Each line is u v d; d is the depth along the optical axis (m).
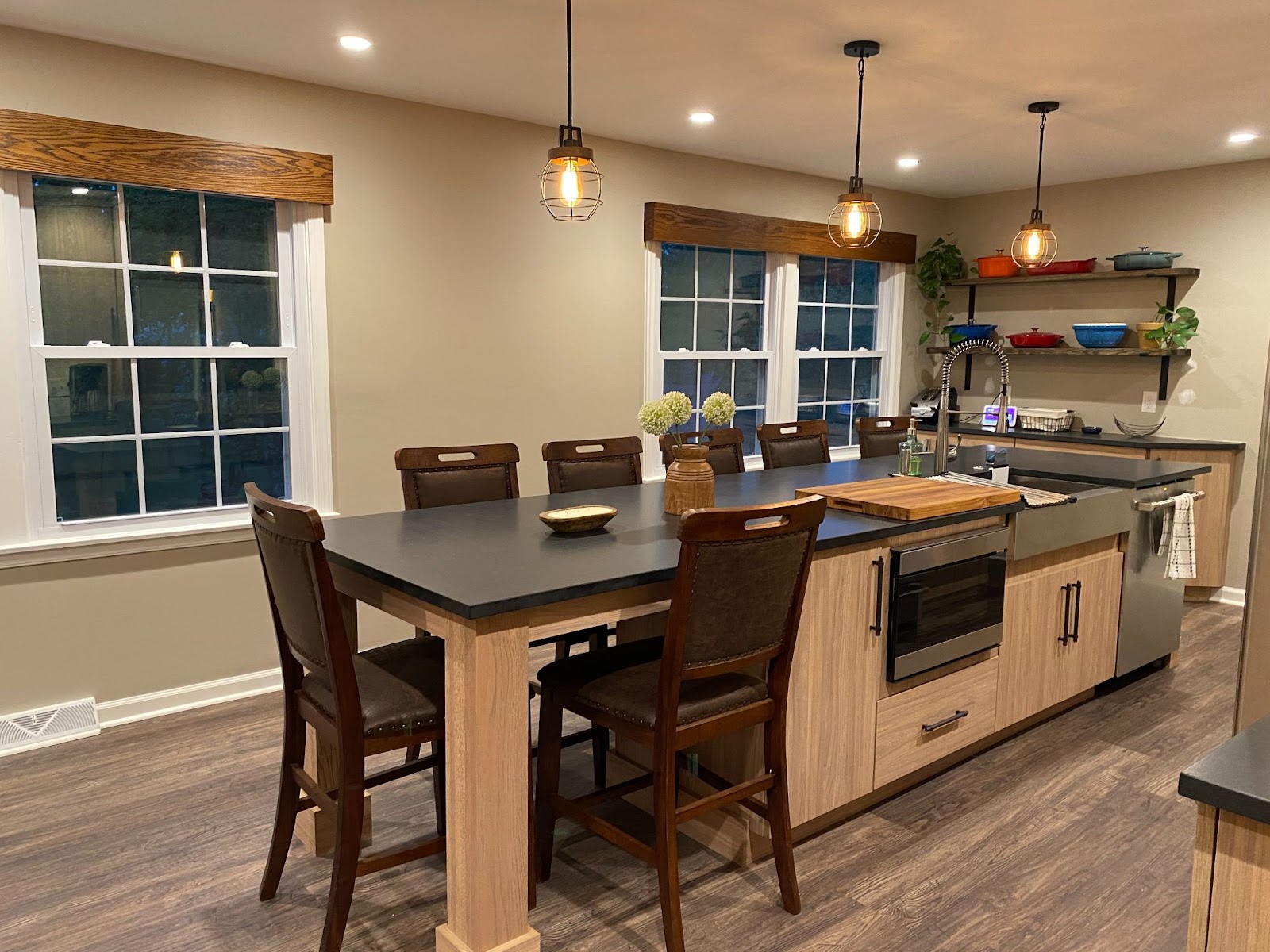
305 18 2.94
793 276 5.67
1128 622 3.73
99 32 3.07
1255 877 0.90
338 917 1.97
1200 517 5.13
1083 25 2.97
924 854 2.53
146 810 2.74
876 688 2.67
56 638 3.30
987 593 2.96
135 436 3.49
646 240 4.88
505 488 3.24
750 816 2.47
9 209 3.12
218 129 3.46
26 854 2.49
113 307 3.40
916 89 3.71
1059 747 3.25
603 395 4.82
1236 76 3.50
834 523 2.63
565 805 2.23
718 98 3.86
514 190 4.34
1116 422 5.69
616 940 2.14
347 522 2.65
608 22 2.97
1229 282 5.18
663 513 2.78
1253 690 1.11
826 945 2.12
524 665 1.93
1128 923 2.22
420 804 2.79
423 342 4.12
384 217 3.94
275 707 3.59
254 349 3.72
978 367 6.41
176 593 3.54
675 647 1.93
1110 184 5.66
